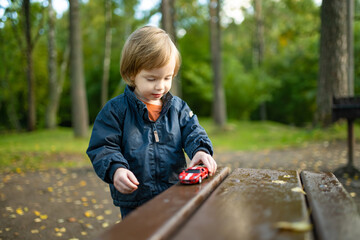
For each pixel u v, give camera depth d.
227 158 7.72
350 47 9.16
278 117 28.72
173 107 1.78
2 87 23.36
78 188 5.31
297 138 9.32
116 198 1.71
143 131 1.67
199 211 0.96
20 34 18.83
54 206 4.32
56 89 19.34
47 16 18.89
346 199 1.10
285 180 1.38
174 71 1.75
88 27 23.64
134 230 0.80
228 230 0.80
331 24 9.13
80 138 12.57
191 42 24.19
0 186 5.30
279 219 0.88
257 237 0.76
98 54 28.38
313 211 0.99
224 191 1.21
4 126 26.98
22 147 10.15
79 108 12.57
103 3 19.55
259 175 1.50
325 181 1.39
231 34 29.34
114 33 26.36
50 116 19.12
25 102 24.97
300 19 17.03
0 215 3.87
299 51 23.08
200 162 1.59
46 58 23.97
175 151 1.72
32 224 3.63
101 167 1.49
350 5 9.08
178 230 0.86
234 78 22.00
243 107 22.53
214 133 15.33
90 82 28.95
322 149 7.49
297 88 23.94
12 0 15.35
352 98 4.89
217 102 16.34
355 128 9.19
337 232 0.80
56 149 9.62
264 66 25.25
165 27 11.59
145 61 1.54
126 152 1.64
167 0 11.68
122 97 1.72
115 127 1.64
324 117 9.40
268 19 27.05
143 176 1.63
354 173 4.96
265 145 9.45
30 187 5.29
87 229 3.54
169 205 1.01
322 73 9.44
